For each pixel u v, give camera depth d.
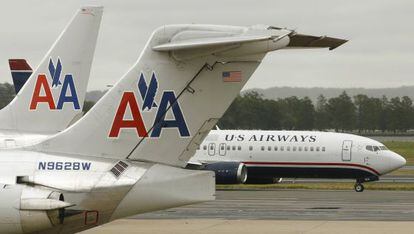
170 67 57.09
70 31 84.06
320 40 53.06
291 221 90.06
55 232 55.94
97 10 84.31
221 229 82.56
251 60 56.03
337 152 150.75
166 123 57.50
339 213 101.81
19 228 53.12
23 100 81.38
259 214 99.94
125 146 57.84
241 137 154.50
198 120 57.22
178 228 83.25
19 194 53.06
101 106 58.16
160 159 57.69
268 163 152.88
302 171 152.50
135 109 57.72
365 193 141.75
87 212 55.69
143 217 94.81
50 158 57.44
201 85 56.88
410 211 105.00
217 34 55.41
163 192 56.38
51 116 82.25
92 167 56.97
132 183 56.03
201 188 56.78
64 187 55.59
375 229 82.31
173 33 56.38
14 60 129.00
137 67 57.59
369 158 149.75
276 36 51.78
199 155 154.75
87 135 58.28
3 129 79.62
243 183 150.00
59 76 83.12
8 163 57.19
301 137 153.12
